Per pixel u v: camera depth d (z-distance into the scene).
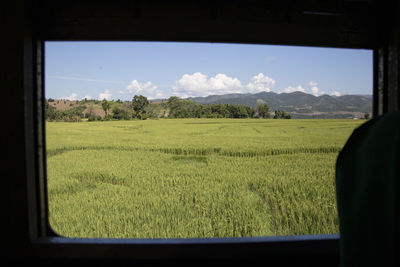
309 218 7.79
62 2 1.49
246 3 1.53
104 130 48.28
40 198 1.53
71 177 16.81
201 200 9.88
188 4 1.52
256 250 1.52
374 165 0.74
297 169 18.20
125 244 1.50
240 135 41.97
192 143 33.50
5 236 1.43
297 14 1.56
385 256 0.70
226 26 1.54
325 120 75.44
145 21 1.51
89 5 1.50
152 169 18.88
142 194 11.70
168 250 1.50
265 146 30.03
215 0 1.52
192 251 1.50
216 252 1.51
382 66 1.62
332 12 1.57
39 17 1.48
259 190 12.35
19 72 1.38
